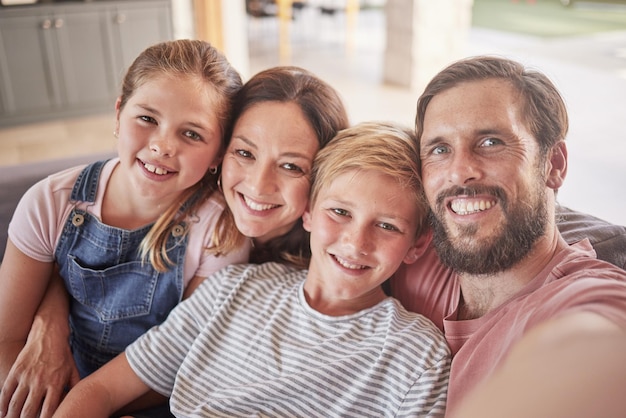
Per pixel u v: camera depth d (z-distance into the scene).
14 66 4.03
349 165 0.87
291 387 0.84
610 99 3.95
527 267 0.76
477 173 0.74
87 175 1.05
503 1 10.12
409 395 0.79
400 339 0.83
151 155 0.93
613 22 7.60
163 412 1.00
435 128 0.78
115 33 4.25
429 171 0.80
